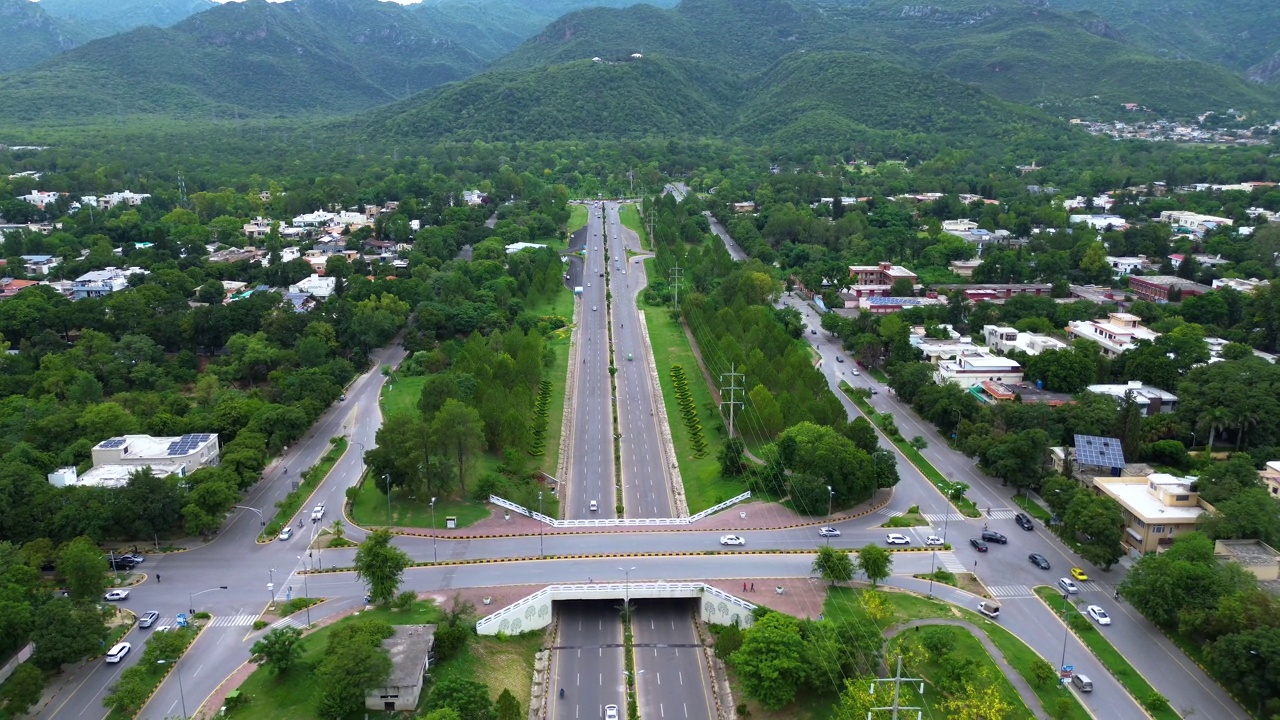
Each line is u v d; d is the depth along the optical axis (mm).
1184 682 191625
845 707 173750
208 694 190375
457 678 185750
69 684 194375
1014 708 177750
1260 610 189250
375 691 184250
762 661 188875
